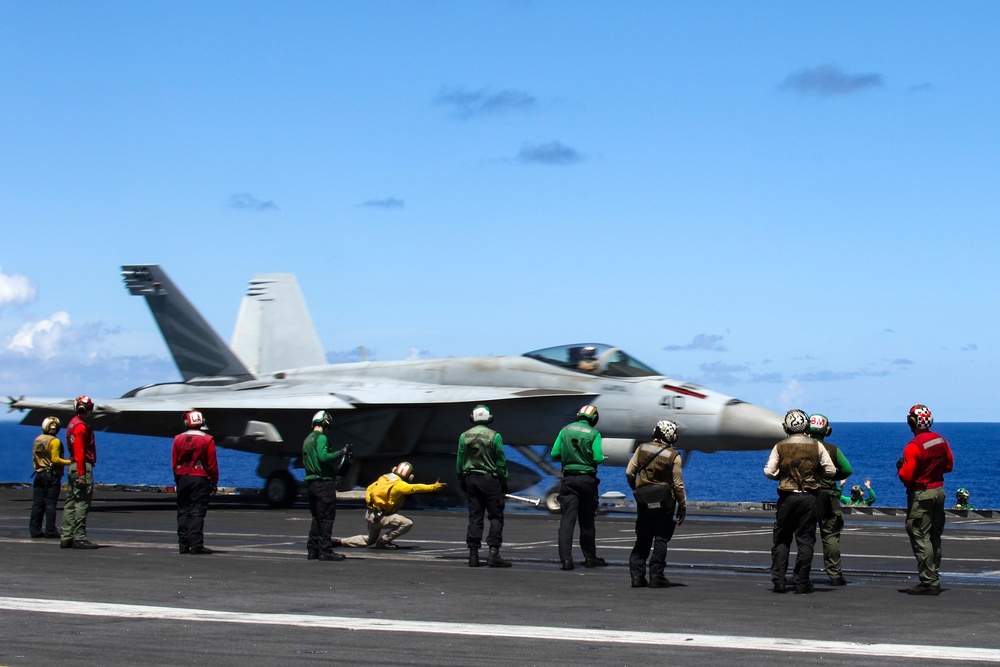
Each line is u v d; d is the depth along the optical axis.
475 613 9.18
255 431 25.20
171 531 18.38
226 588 10.64
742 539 16.78
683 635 8.17
